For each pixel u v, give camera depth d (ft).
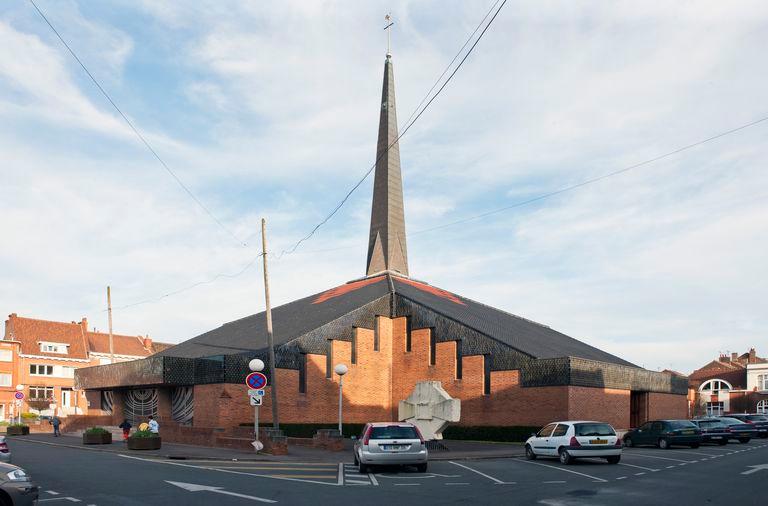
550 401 113.60
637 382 131.23
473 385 126.11
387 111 194.49
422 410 100.48
